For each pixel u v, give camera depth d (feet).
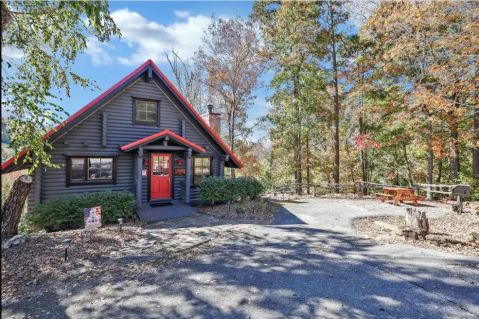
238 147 85.10
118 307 14.14
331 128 73.67
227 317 13.28
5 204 23.08
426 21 40.27
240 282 16.84
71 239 22.98
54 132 31.86
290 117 64.03
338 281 16.93
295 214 36.96
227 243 24.45
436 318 13.16
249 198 45.68
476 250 21.95
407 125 51.90
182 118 44.68
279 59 65.67
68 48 22.43
